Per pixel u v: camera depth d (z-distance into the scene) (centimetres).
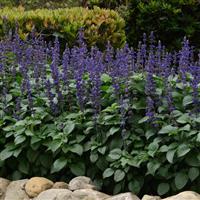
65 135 381
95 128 386
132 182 365
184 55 411
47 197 365
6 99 418
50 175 397
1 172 409
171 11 711
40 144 391
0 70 435
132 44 741
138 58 439
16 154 388
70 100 407
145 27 726
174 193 365
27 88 402
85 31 612
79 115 392
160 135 368
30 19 614
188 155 354
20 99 417
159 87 396
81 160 388
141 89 389
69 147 380
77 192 362
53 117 403
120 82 399
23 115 412
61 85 428
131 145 378
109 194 382
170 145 355
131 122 384
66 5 916
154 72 424
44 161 393
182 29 720
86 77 419
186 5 721
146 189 374
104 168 377
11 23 609
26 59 457
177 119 370
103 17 632
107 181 381
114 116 381
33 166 400
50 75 453
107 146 379
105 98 402
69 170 394
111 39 636
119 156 366
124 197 350
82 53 440
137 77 394
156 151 356
